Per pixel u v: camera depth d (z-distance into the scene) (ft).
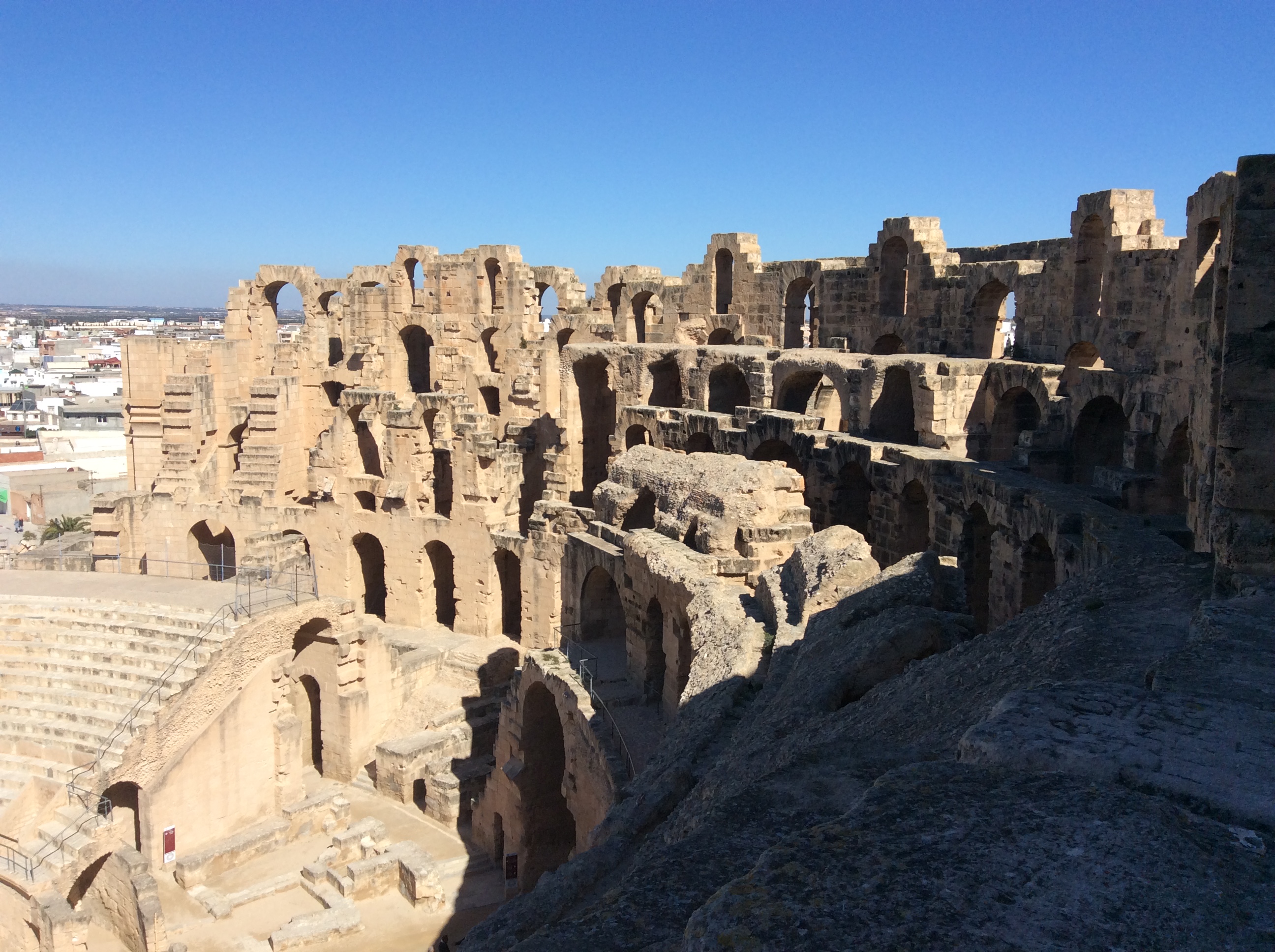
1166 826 25.71
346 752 150.82
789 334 199.11
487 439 170.30
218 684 132.98
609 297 239.50
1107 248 125.29
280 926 117.60
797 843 26.00
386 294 254.47
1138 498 104.83
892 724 49.32
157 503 198.08
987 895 23.47
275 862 131.44
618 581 127.13
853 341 184.24
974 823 26.25
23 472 380.99
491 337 248.52
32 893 112.16
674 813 60.03
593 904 34.40
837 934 22.47
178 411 214.07
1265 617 42.70
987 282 152.97
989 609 106.42
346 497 184.55
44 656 140.26
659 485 133.08
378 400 184.03
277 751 140.56
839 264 194.49
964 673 51.49
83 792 120.67
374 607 195.83
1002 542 101.55
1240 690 34.47
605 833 62.75
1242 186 47.80
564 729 119.14
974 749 31.32
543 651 132.16
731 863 34.17
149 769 126.52
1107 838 25.26
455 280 248.11
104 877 121.60
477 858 131.95
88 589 156.15
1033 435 122.31
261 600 147.13
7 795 121.80
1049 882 23.82
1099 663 43.16
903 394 148.46
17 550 252.21
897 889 23.79
